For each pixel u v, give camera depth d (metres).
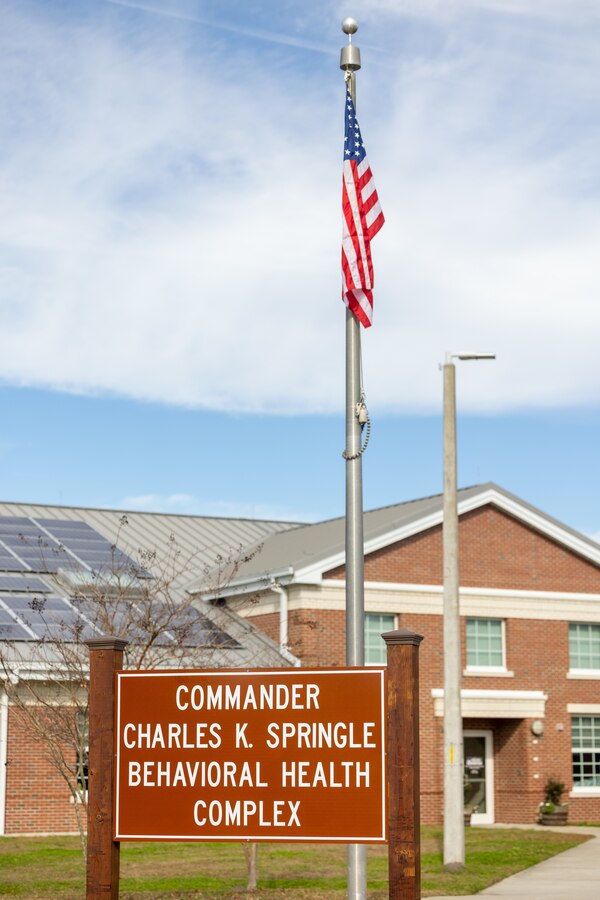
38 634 28.89
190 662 26.05
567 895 21.47
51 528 39.12
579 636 40.91
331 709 11.41
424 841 31.45
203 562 41.31
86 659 22.72
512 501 39.75
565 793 39.19
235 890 21.38
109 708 11.93
